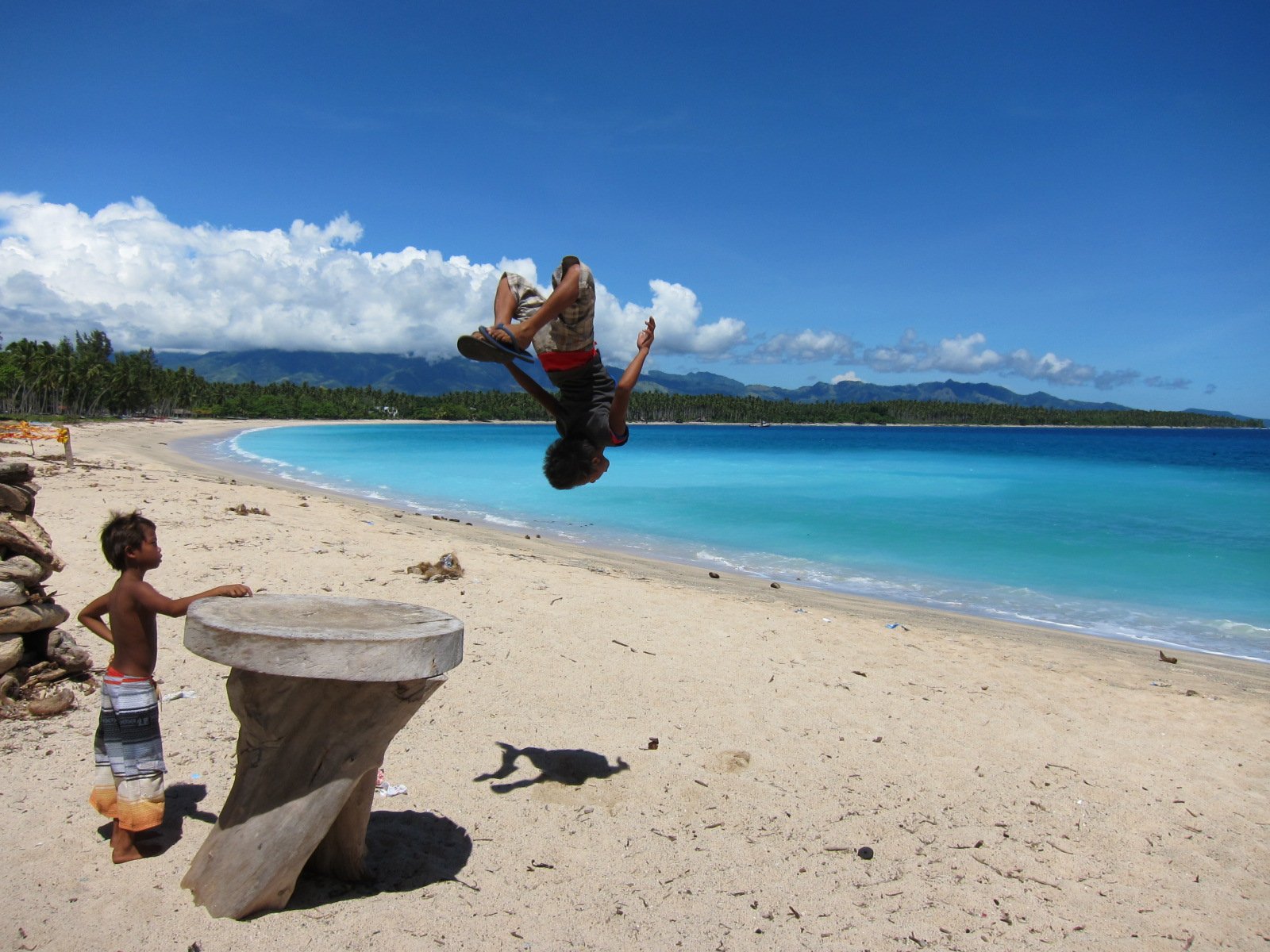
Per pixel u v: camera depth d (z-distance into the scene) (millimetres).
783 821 4641
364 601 3635
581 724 5953
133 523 3639
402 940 3180
